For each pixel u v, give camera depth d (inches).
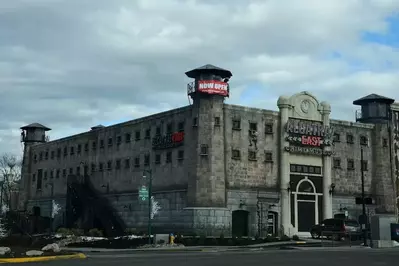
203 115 2212.1
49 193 3346.5
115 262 941.8
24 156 3681.1
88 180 2933.1
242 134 2298.2
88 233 2358.5
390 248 1550.2
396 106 2898.6
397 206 2787.9
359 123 2711.6
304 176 2440.9
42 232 2856.8
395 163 2837.1
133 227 2524.6
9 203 4382.4
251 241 1905.8
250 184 2282.2
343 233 2004.2
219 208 2155.5
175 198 2285.9
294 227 2359.7
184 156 2272.4
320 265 877.8
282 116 2420.0
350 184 2608.3
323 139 2508.6
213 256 1151.6
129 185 2613.2
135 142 2618.1
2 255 1015.6
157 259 1037.2
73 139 3169.3
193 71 2293.3
